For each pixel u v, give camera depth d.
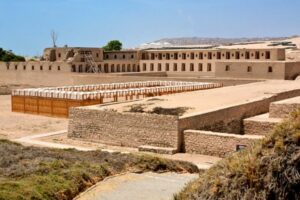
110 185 22.05
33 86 109.12
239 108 44.84
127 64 117.44
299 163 13.16
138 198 19.75
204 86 75.12
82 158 26.94
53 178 21.20
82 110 42.75
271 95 54.38
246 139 34.22
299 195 12.94
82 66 109.25
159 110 42.38
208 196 13.74
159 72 107.56
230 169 13.84
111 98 66.19
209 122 40.44
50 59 115.75
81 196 20.33
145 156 27.80
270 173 13.26
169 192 20.69
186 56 110.75
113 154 29.75
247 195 13.23
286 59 107.94
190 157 35.25
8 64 115.06
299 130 13.64
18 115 62.44
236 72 89.56
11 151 28.03
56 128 51.31
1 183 19.50
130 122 39.72
